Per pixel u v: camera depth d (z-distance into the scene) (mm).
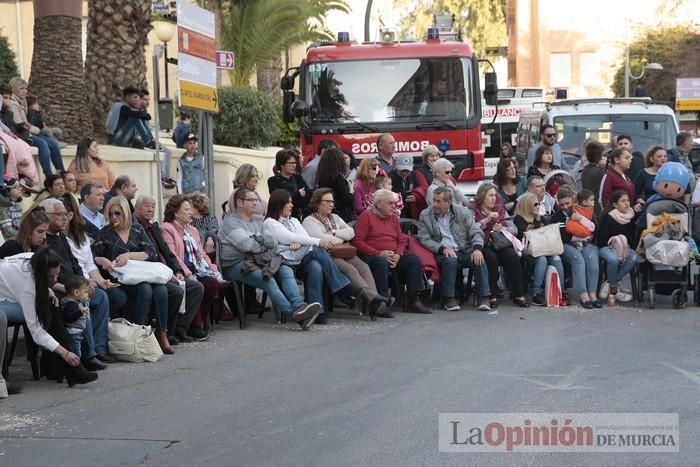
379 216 14508
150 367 11047
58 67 19703
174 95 33125
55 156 16156
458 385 9711
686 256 14250
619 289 15094
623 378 9922
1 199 12758
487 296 14664
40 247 10141
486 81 20266
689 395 9203
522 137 25594
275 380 10164
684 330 12781
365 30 29969
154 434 8297
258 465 7348
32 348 10602
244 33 31781
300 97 19891
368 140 19672
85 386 10195
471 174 19719
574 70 70312
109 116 19125
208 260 13188
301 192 15516
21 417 8992
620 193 14984
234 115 25969
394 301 14727
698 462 7250
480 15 60719
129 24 20906
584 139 20922
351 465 7270
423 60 19766
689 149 18219
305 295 13812
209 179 15625
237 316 14273
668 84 58688
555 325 13234
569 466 7211
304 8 32188
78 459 7684
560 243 14797
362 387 9727
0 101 14242
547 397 9188
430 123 19656
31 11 33188
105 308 11289
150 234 12469
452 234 14797
